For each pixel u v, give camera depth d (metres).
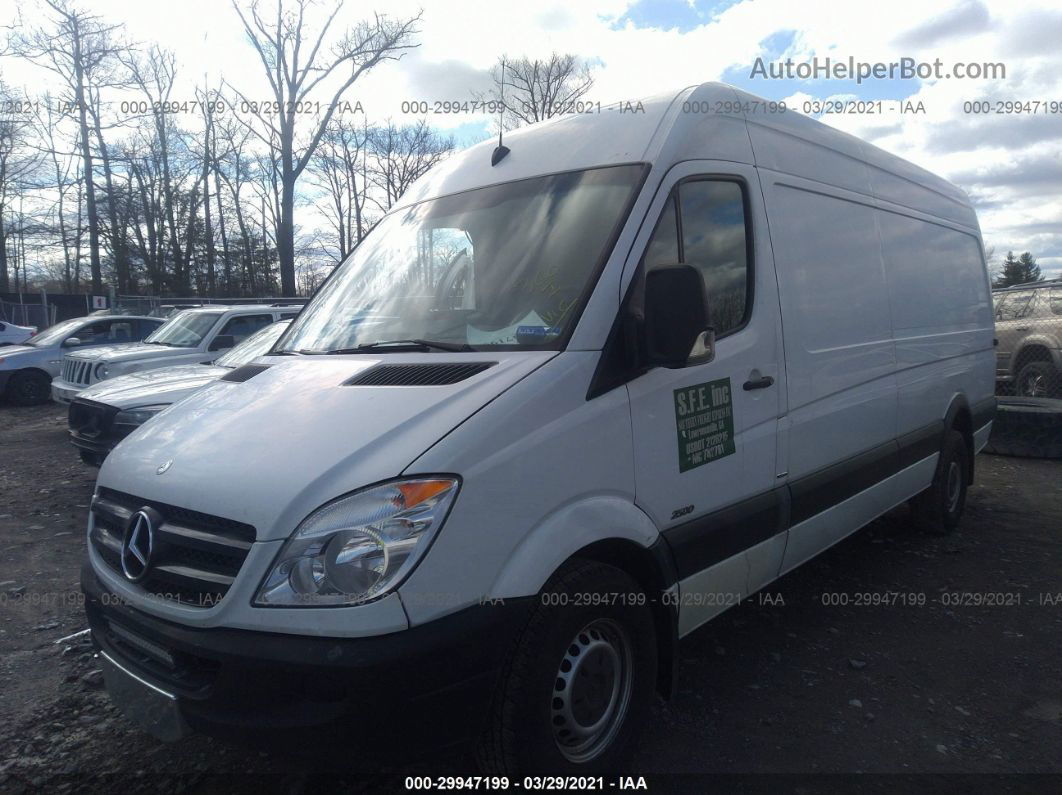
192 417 3.25
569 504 2.79
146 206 35.78
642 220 3.20
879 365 4.95
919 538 6.35
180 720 2.56
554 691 2.77
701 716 3.62
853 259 4.74
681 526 3.29
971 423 6.59
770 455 3.83
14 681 4.04
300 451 2.63
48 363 15.48
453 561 2.44
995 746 3.37
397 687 2.32
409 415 2.66
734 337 3.61
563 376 2.84
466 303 3.45
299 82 26.14
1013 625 4.62
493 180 3.88
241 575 2.42
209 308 11.68
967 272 6.74
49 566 5.83
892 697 3.80
